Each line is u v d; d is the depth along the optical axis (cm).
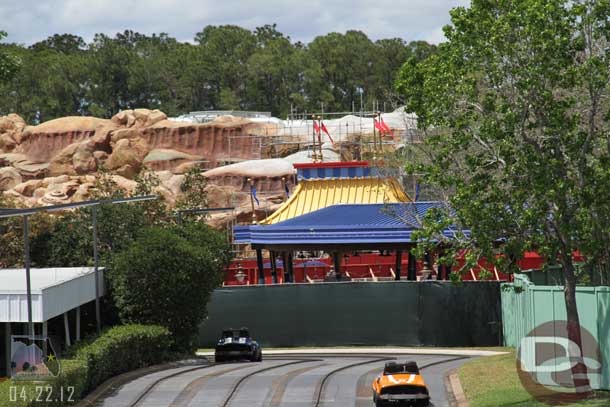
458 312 11094
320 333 11406
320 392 6788
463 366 7681
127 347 8225
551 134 5891
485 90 6175
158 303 9500
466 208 6028
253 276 15962
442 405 6234
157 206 13738
